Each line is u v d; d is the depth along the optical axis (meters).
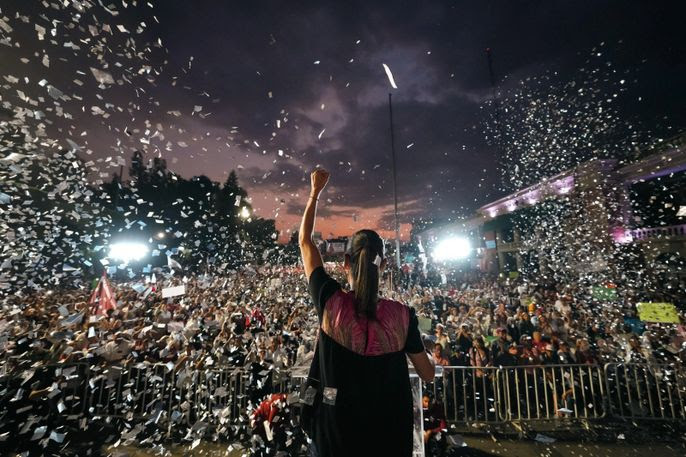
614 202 19.56
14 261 8.53
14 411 5.98
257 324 9.33
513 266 31.30
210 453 5.78
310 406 1.32
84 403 6.52
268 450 5.48
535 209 26.73
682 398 7.14
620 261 17.75
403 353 1.31
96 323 7.91
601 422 6.93
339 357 1.26
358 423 1.19
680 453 5.93
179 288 7.87
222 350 7.25
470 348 8.33
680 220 17.22
